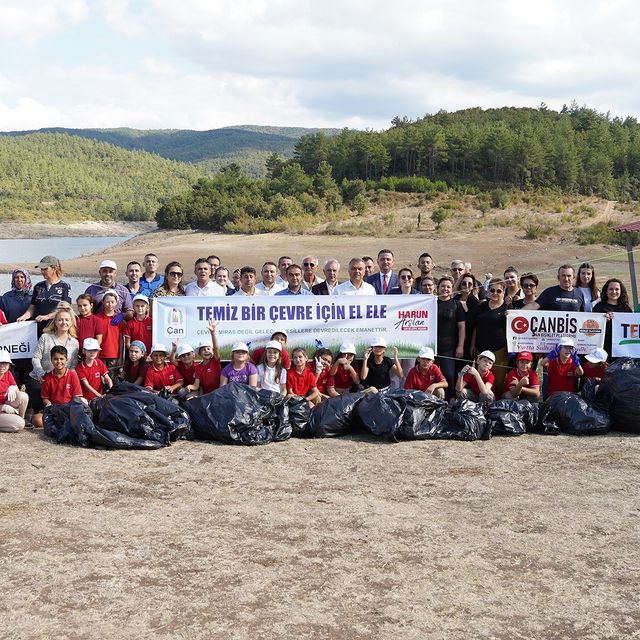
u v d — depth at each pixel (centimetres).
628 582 525
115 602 486
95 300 1028
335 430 900
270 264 1085
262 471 760
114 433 830
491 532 607
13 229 17912
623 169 13550
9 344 1004
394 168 12625
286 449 845
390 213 9212
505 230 7131
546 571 540
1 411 905
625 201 10075
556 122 17075
